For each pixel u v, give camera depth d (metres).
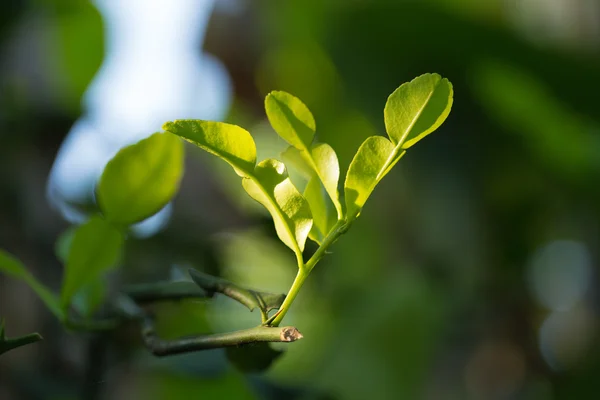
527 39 0.74
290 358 0.75
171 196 0.34
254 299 0.29
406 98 0.28
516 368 0.81
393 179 0.85
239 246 0.69
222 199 0.70
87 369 0.38
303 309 0.75
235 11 0.90
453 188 0.81
